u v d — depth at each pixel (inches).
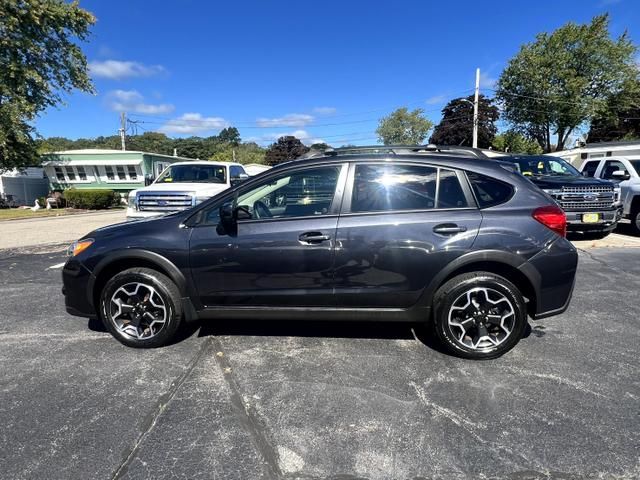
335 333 153.9
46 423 100.4
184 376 123.1
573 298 195.8
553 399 109.6
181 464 86.4
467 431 96.6
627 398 109.9
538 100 1409.9
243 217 132.7
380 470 84.4
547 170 374.6
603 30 1333.7
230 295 136.1
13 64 778.8
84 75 916.0
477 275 128.1
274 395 112.5
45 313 181.0
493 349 130.4
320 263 130.6
